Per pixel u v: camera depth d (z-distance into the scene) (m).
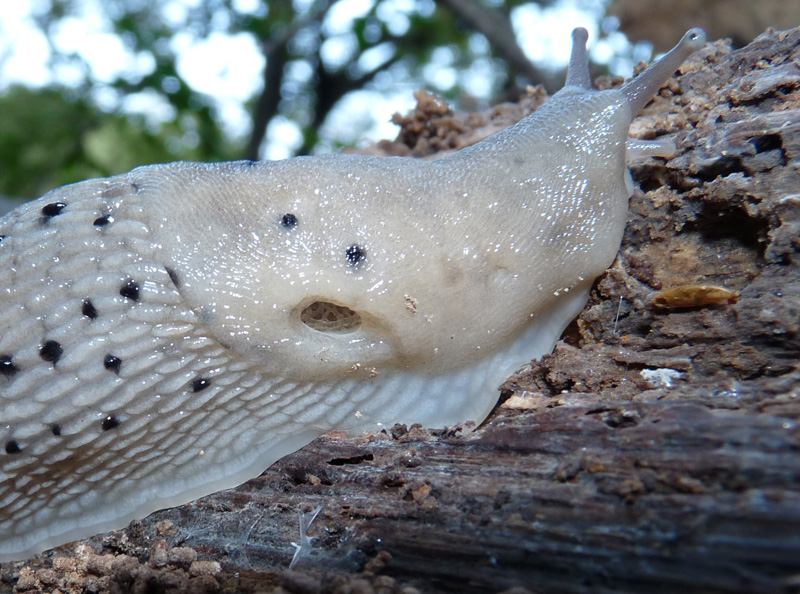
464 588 0.05
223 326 0.06
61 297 0.06
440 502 0.05
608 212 0.06
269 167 0.06
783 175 0.06
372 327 0.06
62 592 0.06
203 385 0.06
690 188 0.06
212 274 0.06
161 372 0.06
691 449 0.05
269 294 0.06
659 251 0.06
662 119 0.07
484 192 0.06
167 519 0.06
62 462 0.06
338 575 0.05
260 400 0.06
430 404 0.06
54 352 0.06
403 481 0.05
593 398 0.06
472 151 0.07
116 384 0.06
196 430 0.06
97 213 0.06
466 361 0.06
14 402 0.06
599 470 0.05
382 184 0.06
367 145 0.11
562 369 0.06
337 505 0.06
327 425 0.06
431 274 0.06
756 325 0.05
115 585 0.06
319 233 0.06
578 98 0.07
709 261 0.06
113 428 0.06
